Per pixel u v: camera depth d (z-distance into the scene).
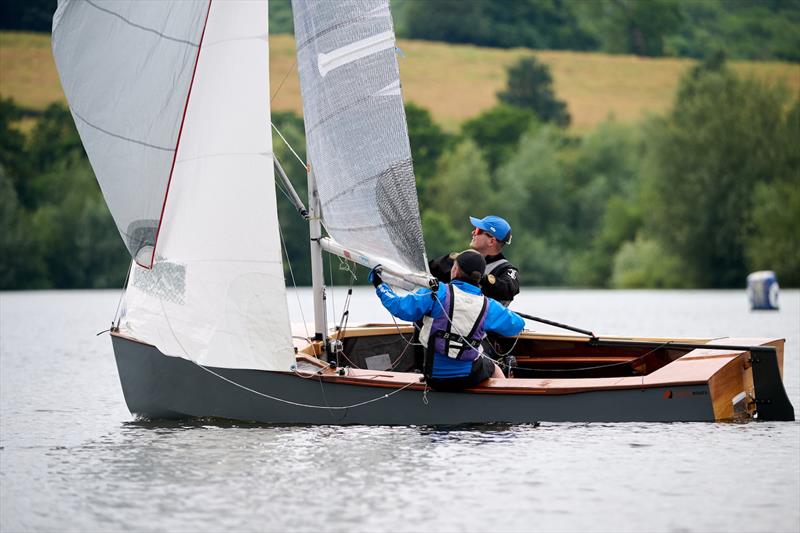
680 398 28.89
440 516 21.20
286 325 29.09
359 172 29.77
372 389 29.41
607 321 84.94
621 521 20.89
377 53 29.69
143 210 29.83
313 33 29.77
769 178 174.50
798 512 21.41
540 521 20.91
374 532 20.23
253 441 28.03
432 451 26.52
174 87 29.22
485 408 29.30
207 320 29.55
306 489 23.17
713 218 176.25
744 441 27.44
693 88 184.75
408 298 28.88
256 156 29.08
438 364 28.70
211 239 29.42
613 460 25.53
